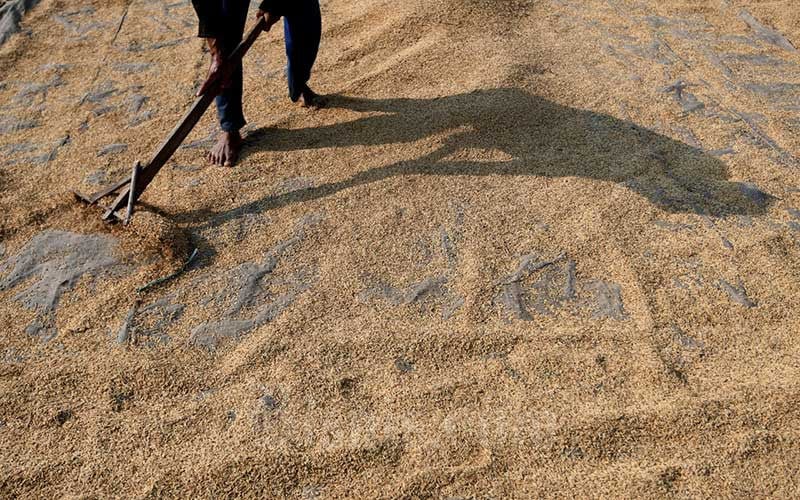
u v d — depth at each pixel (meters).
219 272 2.94
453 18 4.77
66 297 2.83
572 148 3.68
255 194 3.38
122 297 2.82
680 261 3.00
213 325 2.70
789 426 2.30
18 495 2.13
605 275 2.93
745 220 3.22
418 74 4.29
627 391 2.44
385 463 2.21
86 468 2.20
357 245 3.07
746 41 4.83
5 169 3.59
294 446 2.25
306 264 2.98
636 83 4.26
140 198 3.36
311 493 2.14
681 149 3.69
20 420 2.35
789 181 3.46
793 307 2.77
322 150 3.67
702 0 5.37
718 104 4.09
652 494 2.11
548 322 2.71
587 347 2.61
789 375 2.47
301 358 2.55
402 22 4.76
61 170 3.60
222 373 2.51
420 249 3.05
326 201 3.32
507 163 3.56
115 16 5.26
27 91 4.31
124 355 2.58
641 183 3.43
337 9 5.28
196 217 3.24
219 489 2.14
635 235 3.13
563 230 3.15
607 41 4.75
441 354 2.58
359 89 4.21
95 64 4.61
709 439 2.27
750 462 2.20
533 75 4.27
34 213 3.24
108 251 3.02
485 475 2.17
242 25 3.37
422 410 2.38
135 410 2.38
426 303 2.79
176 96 4.24
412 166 3.54
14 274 2.94
